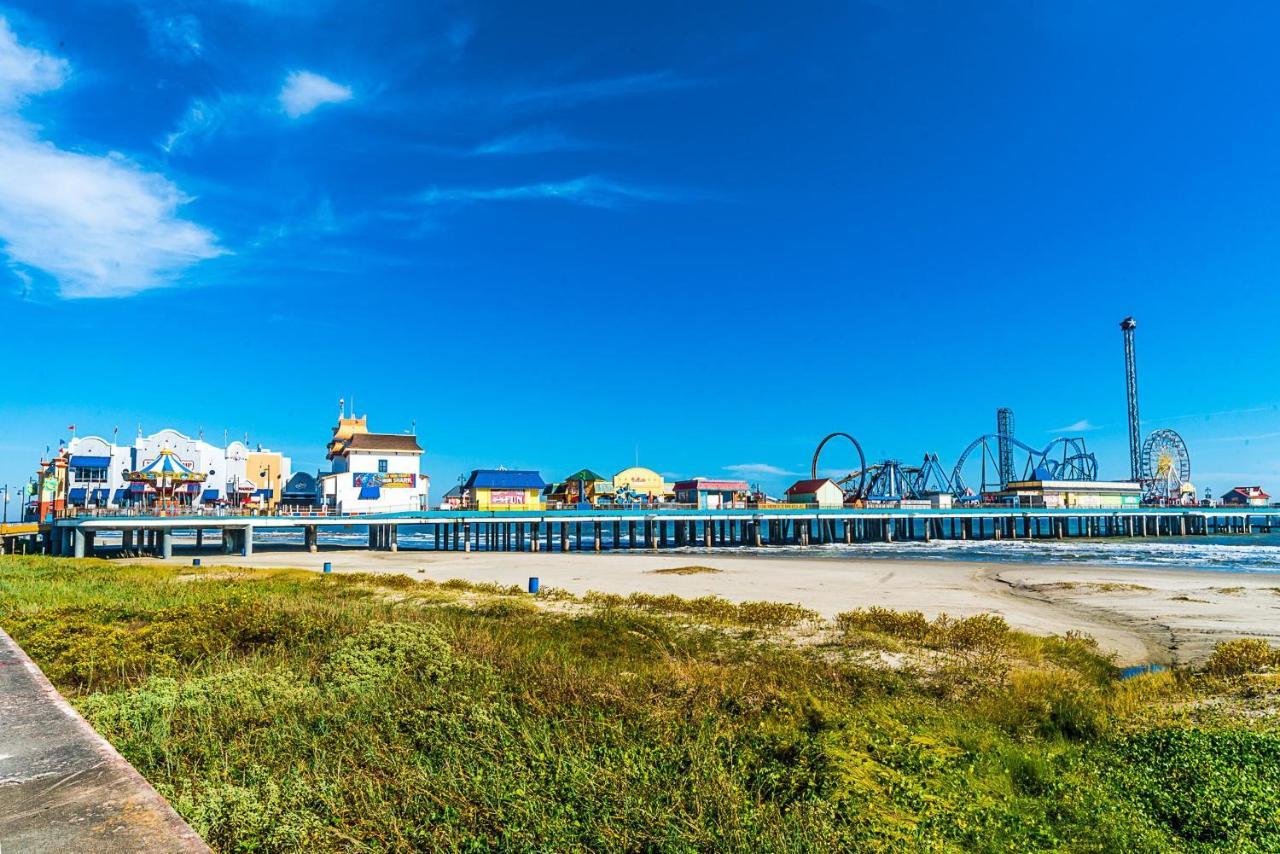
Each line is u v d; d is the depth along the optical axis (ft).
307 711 33.32
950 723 37.58
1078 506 408.05
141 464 289.12
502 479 307.17
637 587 132.98
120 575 112.16
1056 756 32.55
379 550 267.18
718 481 341.82
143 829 12.24
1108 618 94.22
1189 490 532.73
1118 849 21.86
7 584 86.53
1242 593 117.70
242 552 248.32
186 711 33.14
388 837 21.02
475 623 65.77
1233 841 22.95
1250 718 39.29
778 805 22.61
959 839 21.42
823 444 440.45
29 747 16.79
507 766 25.45
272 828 20.83
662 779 24.12
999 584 143.02
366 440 317.22
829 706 37.29
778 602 106.01
